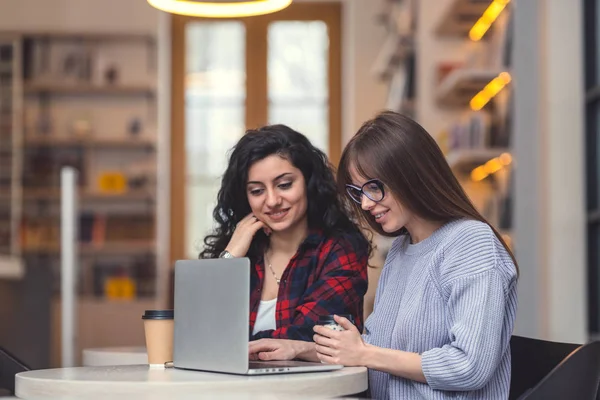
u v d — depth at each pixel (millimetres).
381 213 2039
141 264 8453
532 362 2020
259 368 1764
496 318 1874
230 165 2473
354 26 8711
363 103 8648
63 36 8594
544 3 4367
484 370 1846
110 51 8734
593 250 4289
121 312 6766
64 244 4668
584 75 4336
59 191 8469
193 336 1898
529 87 4410
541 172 4355
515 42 4445
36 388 1681
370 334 2145
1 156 8430
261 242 2551
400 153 1980
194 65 9062
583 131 4316
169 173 8992
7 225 8406
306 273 2479
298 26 9070
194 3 2930
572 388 1734
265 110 9039
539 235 4344
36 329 5410
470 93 6035
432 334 1959
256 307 2490
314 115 9055
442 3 6250
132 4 8711
